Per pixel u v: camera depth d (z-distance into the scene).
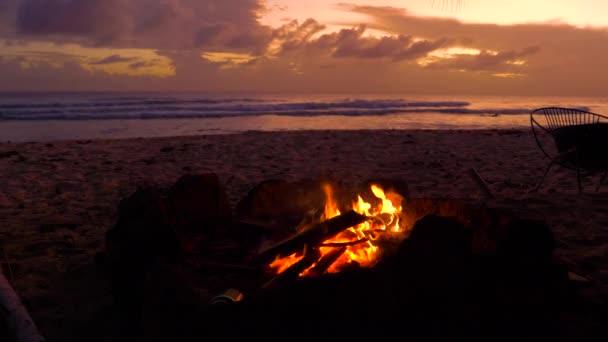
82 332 2.59
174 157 9.05
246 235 3.42
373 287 1.93
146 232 2.71
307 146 10.63
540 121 22.81
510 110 31.55
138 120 21.73
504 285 2.18
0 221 4.65
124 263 2.66
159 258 2.31
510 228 2.33
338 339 1.88
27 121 20.62
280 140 11.70
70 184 6.52
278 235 3.25
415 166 8.05
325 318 1.89
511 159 8.88
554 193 5.71
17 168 7.79
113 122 20.44
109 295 3.02
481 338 2.03
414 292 1.96
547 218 4.57
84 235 4.22
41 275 3.34
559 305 2.36
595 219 4.52
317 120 22.75
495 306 2.13
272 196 3.64
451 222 2.10
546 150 10.14
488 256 2.24
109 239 2.86
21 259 3.64
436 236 2.04
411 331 1.93
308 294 1.90
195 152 9.68
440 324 1.97
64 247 3.89
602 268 3.33
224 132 16.53
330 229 2.80
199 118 23.44
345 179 6.89
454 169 7.72
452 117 25.78
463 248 2.06
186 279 2.14
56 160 8.62
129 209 2.89
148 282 2.10
